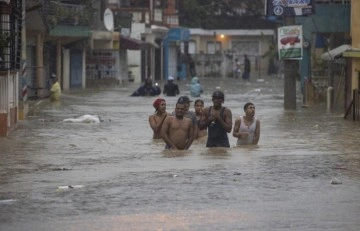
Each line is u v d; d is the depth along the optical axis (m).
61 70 94.62
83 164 31.22
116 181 26.30
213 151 34.78
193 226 19.77
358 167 29.44
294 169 28.77
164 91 82.62
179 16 159.12
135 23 126.31
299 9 63.72
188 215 20.95
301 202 22.52
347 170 28.62
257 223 20.02
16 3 49.75
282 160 31.38
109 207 22.08
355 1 59.28
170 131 36.00
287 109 64.31
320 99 71.06
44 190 24.86
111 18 109.25
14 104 48.53
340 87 67.12
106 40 106.50
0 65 44.03
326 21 74.88
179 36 137.38
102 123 51.34
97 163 31.44
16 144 39.50
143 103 70.88
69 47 96.81
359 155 33.59
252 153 34.12
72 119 52.56
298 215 20.89
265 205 22.14
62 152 35.97
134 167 29.75
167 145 36.16
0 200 23.27
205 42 164.50
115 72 110.56
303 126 49.66
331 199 22.94
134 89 98.62
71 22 88.31
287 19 64.62
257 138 37.72
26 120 53.28
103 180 26.61
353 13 59.47
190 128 36.03
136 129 47.41
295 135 43.91
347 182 25.86
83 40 96.75
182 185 25.28
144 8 129.75
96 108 64.75
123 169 29.23
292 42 63.84
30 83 75.88
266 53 150.62
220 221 20.27
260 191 24.20
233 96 83.94
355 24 59.28
